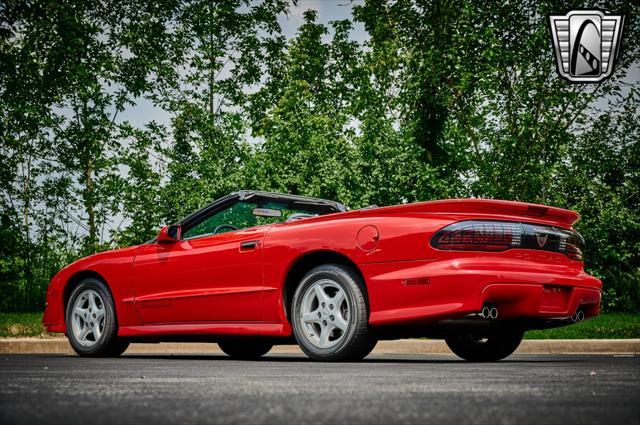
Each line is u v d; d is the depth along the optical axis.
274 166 14.16
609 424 2.13
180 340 6.37
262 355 7.16
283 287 5.58
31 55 18.02
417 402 2.65
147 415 2.33
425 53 16.11
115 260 6.68
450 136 15.43
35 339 8.57
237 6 19.53
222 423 2.17
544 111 15.62
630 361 5.69
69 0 18.70
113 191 16.30
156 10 19.23
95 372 4.22
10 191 17.84
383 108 16.28
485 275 4.88
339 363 5.11
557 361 5.72
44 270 16.91
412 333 5.14
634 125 16.70
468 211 5.07
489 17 16.86
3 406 2.54
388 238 5.10
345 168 13.98
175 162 16.70
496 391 3.02
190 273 6.12
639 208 16.64
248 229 5.95
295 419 2.25
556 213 5.39
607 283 15.78
